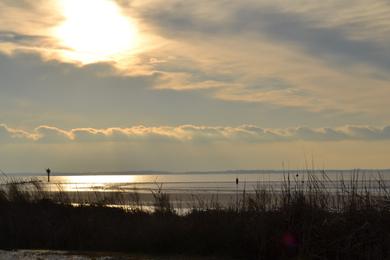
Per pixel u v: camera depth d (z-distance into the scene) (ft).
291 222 47.50
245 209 52.01
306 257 45.09
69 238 56.34
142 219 58.39
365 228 44.80
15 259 48.16
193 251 50.62
